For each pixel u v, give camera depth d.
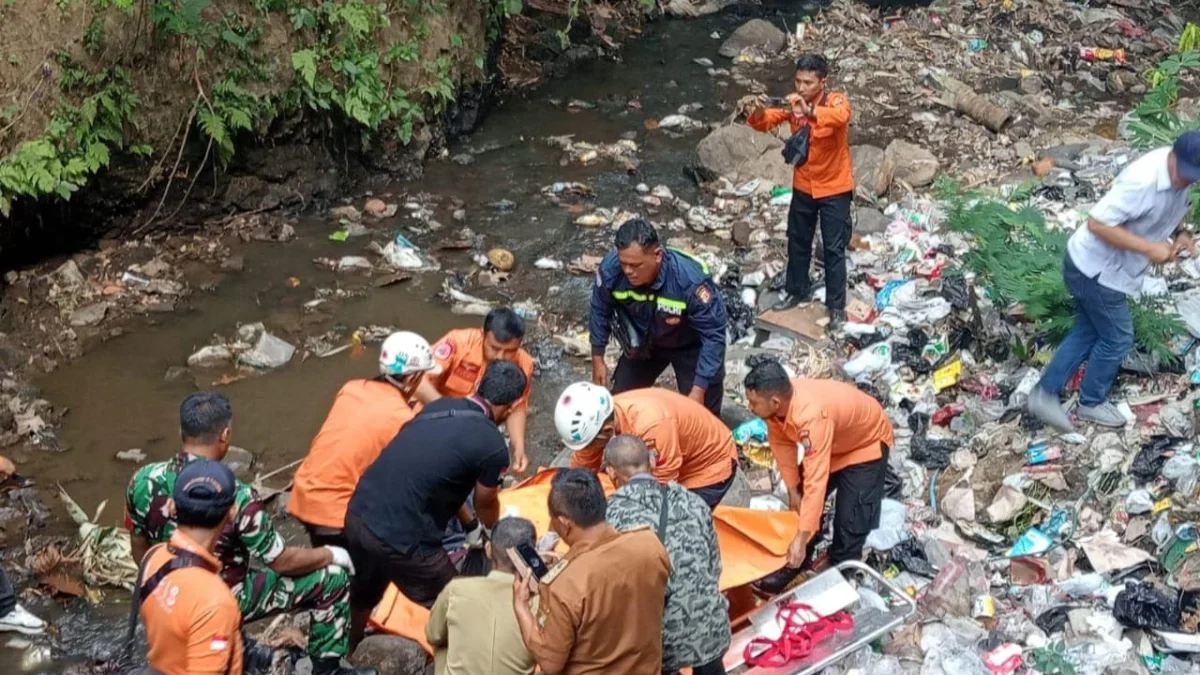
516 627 4.25
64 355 7.79
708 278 6.13
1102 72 13.84
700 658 4.38
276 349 7.89
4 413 7.09
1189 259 7.93
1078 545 5.90
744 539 5.45
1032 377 7.05
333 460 5.13
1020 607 5.59
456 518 5.44
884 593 5.64
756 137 10.74
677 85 13.51
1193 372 6.82
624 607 3.95
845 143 7.75
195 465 4.08
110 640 5.57
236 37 9.09
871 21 15.38
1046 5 15.57
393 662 5.14
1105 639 5.26
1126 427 6.55
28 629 5.58
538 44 13.61
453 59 11.30
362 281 8.92
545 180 10.87
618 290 6.17
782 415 5.23
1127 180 5.88
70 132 8.30
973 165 11.06
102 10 8.43
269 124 9.55
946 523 6.26
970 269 8.03
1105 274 6.12
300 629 5.59
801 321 8.19
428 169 10.97
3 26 8.00
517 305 8.66
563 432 5.00
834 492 6.29
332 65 9.87
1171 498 6.02
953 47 14.49
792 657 4.97
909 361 7.50
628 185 10.80
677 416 5.25
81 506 6.45
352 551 4.95
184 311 8.40
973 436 6.79
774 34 14.75
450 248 9.48
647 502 4.38
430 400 5.71
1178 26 15.35
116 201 8.90
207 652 3.95
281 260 9.17
